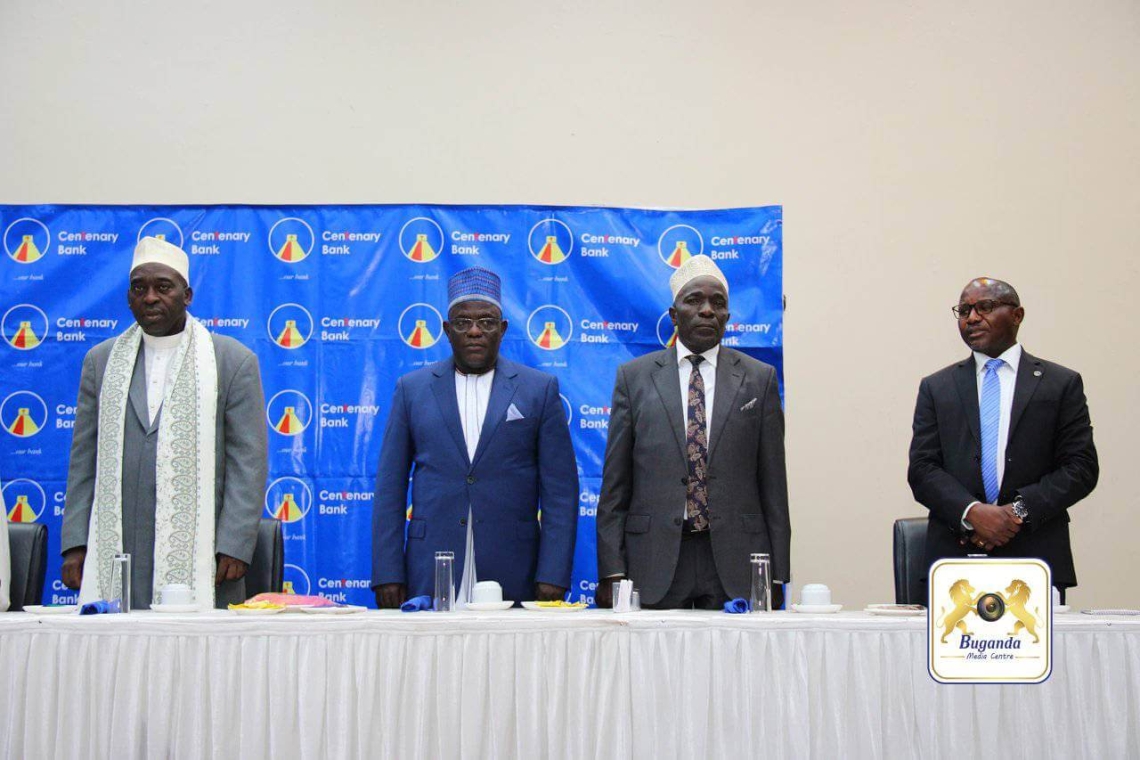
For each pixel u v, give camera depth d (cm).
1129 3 474
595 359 456
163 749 244
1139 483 459
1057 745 246
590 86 473
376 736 247
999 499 343
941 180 471
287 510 447
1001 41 474
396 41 473
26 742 245
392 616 258
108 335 449
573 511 360
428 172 469
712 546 334
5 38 468
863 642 250
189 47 470
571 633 252
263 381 451
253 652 248
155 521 339
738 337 452
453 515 356
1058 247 468
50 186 462
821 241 470
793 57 475
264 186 466
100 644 247
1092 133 472
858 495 461
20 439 445
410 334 455
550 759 247
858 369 465
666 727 249
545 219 460
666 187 472
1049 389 345
